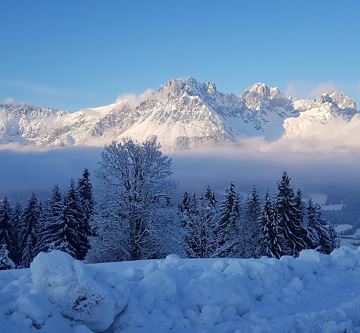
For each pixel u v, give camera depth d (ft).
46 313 19.34
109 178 83.10
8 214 151.53
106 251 82.84
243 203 153.69
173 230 86.79
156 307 23.16
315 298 29.22
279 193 132.98
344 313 25.95
